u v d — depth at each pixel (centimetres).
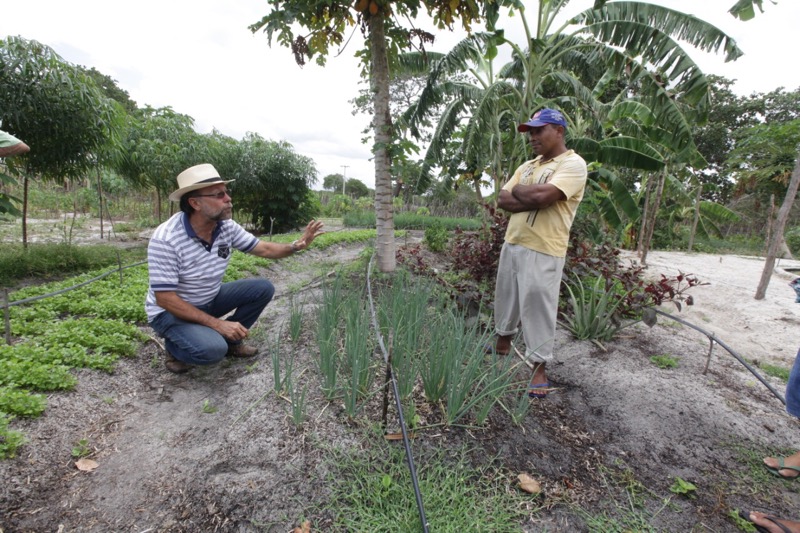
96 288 451
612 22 533
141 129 1009
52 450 207
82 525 171
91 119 622
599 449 228
